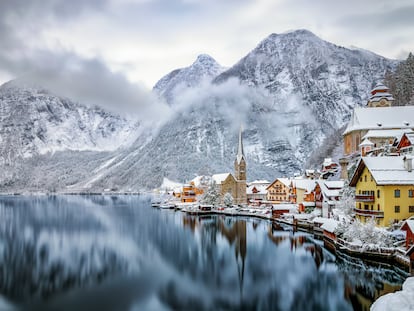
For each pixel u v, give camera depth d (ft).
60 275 189.06
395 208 224.53
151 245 268.41
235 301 151.84
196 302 151.23
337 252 228.43
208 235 312.91
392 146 346.13
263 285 170.60
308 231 325.42
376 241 203.31
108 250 250.57
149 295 159.22
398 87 549.13
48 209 594.24
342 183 372.38
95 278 184.75
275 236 301.02
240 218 448.65
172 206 620.49
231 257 227.61
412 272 163.63
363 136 420.77
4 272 195.00
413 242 180.65
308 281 174.50
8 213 518.78
